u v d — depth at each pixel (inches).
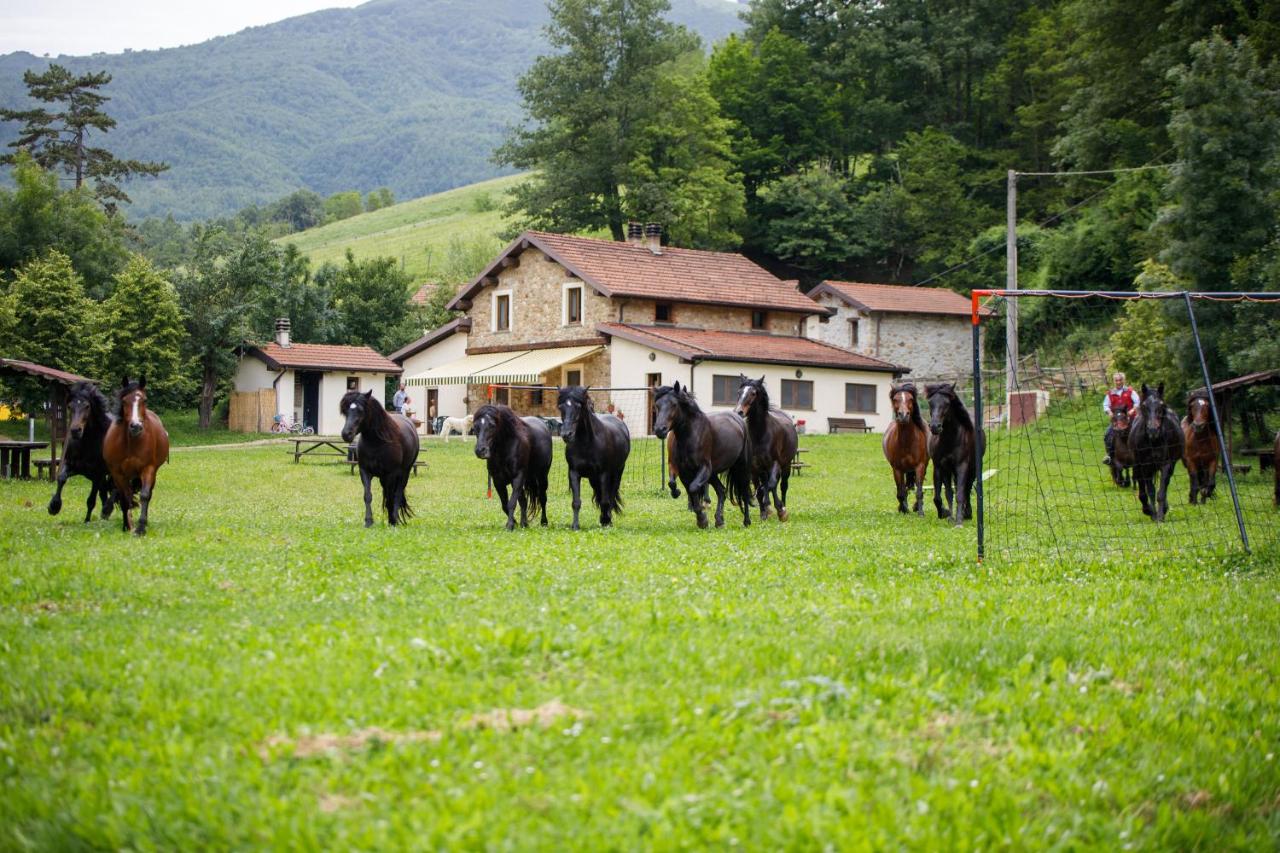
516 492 715.4
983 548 550.6
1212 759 258.8
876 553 571.2
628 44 2955.2
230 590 423.5
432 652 305.9
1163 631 372.8
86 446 725.3
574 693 277.7
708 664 304.3
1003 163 3196.4
